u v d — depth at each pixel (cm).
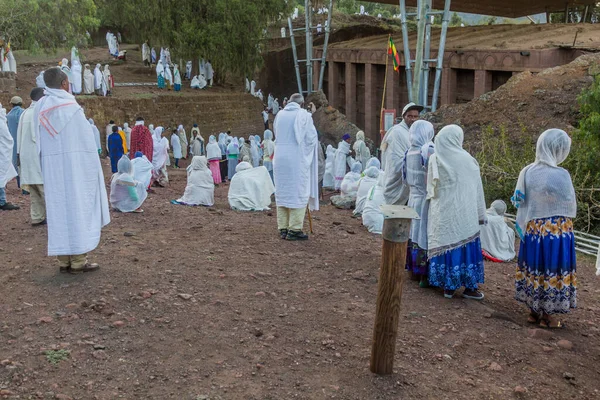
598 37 2250
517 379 472
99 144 2361
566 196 564
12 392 390
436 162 607
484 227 898
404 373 455
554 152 570
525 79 1897
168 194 1443
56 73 568
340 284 658
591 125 1265
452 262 619
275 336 504
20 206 997
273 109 4212
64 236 579
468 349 516
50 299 547
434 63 2623
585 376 493
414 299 627
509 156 1443
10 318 502
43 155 567
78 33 2891
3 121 945
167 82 3456
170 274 637
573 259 577
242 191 1167
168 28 3397
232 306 562
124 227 874
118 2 3462
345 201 1295
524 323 600
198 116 3338
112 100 2805
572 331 593
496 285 747
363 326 539
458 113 1916
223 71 3784
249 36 3631
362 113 3466
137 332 490
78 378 414
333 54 3738
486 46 2420
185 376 428
